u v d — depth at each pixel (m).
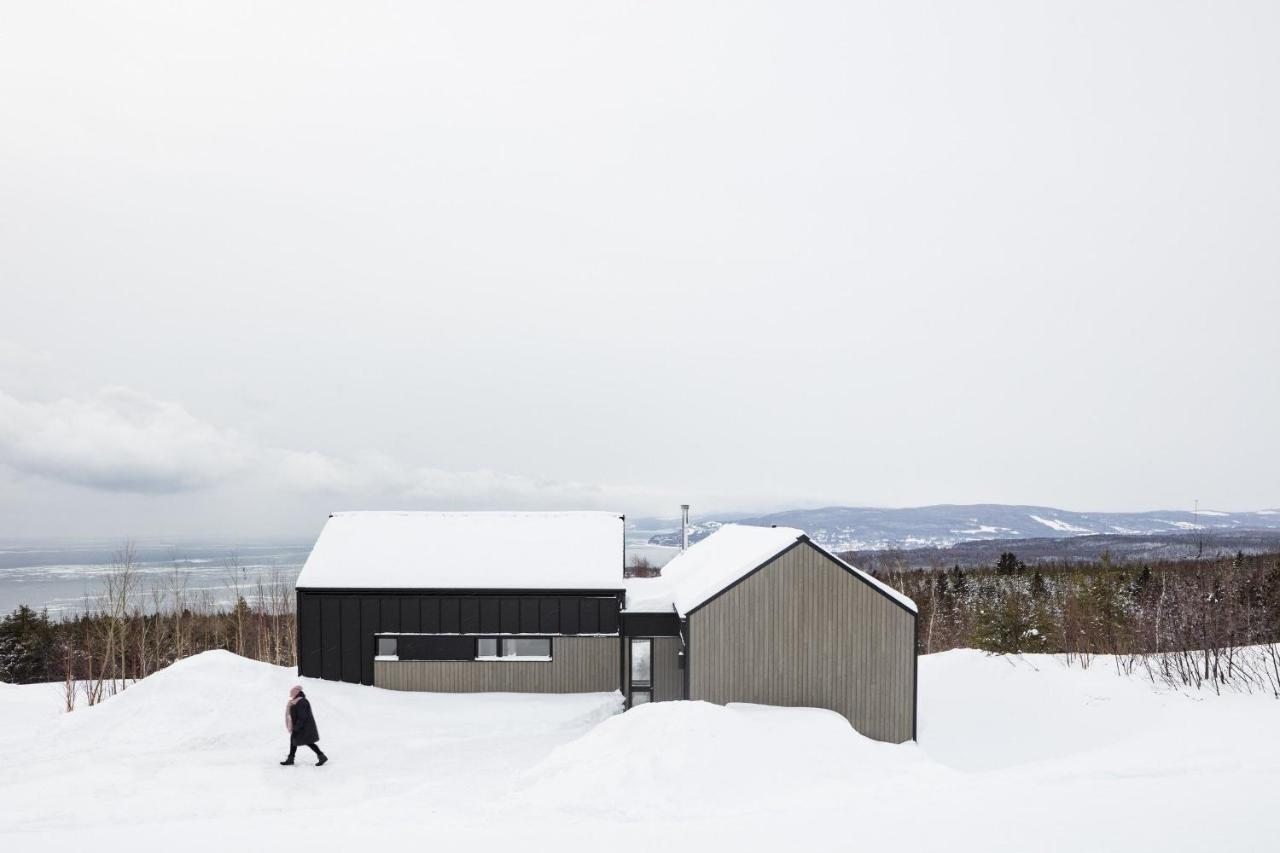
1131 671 21.95
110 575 29.66
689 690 16.66
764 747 12.87
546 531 22.52
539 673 20.19
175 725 16.30
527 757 14.96
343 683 19.97
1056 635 29.42
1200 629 24.00
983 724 19.02
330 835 10.02
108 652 26.73
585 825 10.22
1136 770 12.38
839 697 16.84
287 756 14.86
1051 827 9.30
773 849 8.88
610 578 20.56
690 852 8.85
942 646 39.47
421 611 20.28
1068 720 18.62
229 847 9.58
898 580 49.00
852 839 9.14
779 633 16.81
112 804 12.07
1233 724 15.76
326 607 20.23
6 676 34.91
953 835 9.15
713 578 18.22
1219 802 10.13
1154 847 8.42
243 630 33.66
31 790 12.78
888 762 13.36
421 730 17.02
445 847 9.34
